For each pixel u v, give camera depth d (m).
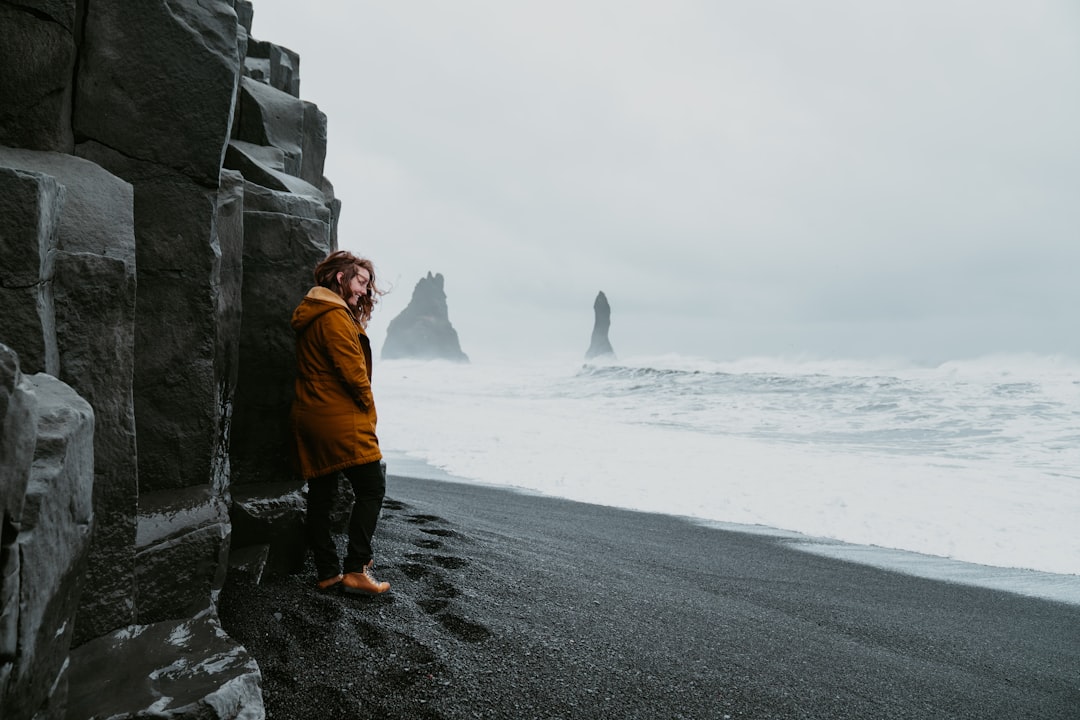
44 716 1.62
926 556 6.51
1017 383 25.33
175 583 2.64
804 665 3.50
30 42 2.43
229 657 2.27
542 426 15.33
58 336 2.08
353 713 2.34
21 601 1.38
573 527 6.47
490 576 4.04
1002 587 5.59
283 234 3.85
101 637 2.24
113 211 2.42
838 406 21.98
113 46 2.70
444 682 2.62
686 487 9.09
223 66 2.94
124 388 2.26
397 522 5.15
